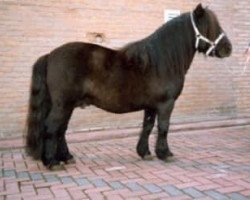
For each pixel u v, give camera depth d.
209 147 5.77
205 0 7.83
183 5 7.66
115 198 3.61
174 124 7.48
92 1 6.98
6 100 6.55
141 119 7.45
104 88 4.55
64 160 4.90
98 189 3.90
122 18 7.21
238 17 8.14
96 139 6.57
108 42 7.16
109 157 5.32
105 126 7.19
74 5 6.88
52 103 4.57
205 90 7.96
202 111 7.96
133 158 5.21
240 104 8.33
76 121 6.98
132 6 7.26
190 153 5.38
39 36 6.70
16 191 3.92
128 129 7.14
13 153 5.72
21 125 6.65
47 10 6.71
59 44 6.84
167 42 4.70
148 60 4.62
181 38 4.76
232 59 8.16
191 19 4.84
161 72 4.66
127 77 4.57
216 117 8.07
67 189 3.94
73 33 6.92
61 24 6.82
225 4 8.00
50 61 4.58
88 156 5.41
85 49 4.57
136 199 3.57
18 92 6.62
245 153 5.31
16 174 4.55
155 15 7.45
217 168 4.53
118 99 4.60
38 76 4.66
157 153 4.93
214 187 3.83
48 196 3.74
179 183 4.00
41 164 5.01
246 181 4.00
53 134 4.61
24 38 6.61
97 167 4.77
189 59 4.91
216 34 4.86
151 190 3.81
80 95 4.56
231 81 8.20
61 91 4.48
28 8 6.60
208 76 7.96
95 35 7.07
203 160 4.95
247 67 8.30
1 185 4.13
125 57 4.62
